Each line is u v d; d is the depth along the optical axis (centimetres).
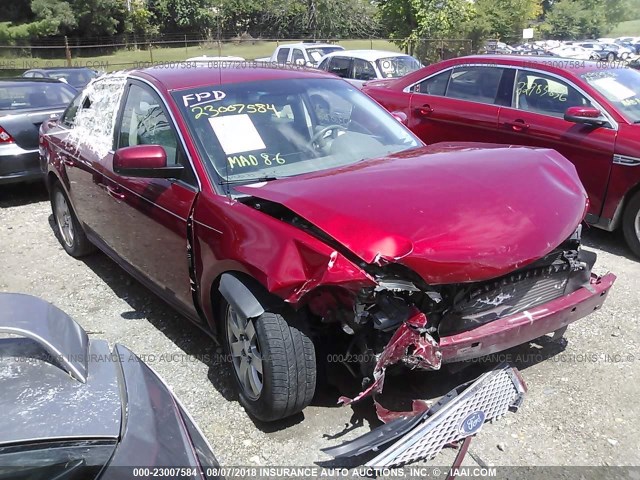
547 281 310
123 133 432
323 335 309
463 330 286
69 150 512
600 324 415
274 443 304
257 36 4738
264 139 371
